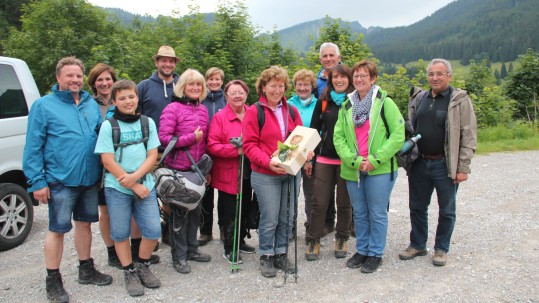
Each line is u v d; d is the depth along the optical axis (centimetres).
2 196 470
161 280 391
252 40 1428
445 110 401
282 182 405
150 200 365
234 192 418
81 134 346
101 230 412
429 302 345
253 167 397
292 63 1450
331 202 514
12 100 498
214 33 1373
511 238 485
